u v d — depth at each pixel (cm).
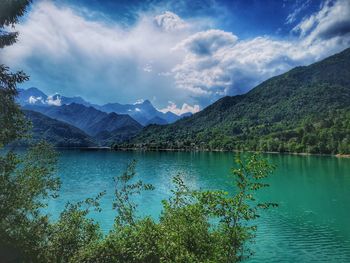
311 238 4500
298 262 3678
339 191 8169
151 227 1914
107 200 6756
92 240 2189
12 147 1853
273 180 10094
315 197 7438
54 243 2066
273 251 3988
